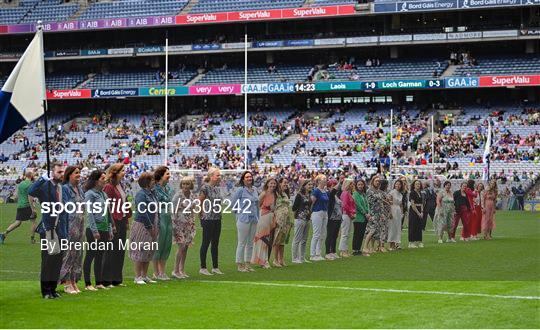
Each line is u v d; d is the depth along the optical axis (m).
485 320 13.12
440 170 55.25
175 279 18.28
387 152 58.75
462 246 27.33
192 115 70.94
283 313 13.76
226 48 69.56
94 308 14.27
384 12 65.19
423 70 65.75
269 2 69.50
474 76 62.53
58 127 70.38
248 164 59.41
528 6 61.75
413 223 26.80
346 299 15.27
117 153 65.81
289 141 63.69
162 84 70.75
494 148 57.56
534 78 61.12
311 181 21.94
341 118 65.81
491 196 30.50
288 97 70.44
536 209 51.34
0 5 77.69
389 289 16.62
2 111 15.51
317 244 22.56
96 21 72.38
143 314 13.69
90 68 76.31
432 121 47.16
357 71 66.94
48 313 13.77
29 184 27.52
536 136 57.84
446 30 66.44
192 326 12.67
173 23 70.25
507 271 20.00
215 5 70.75
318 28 70.81
